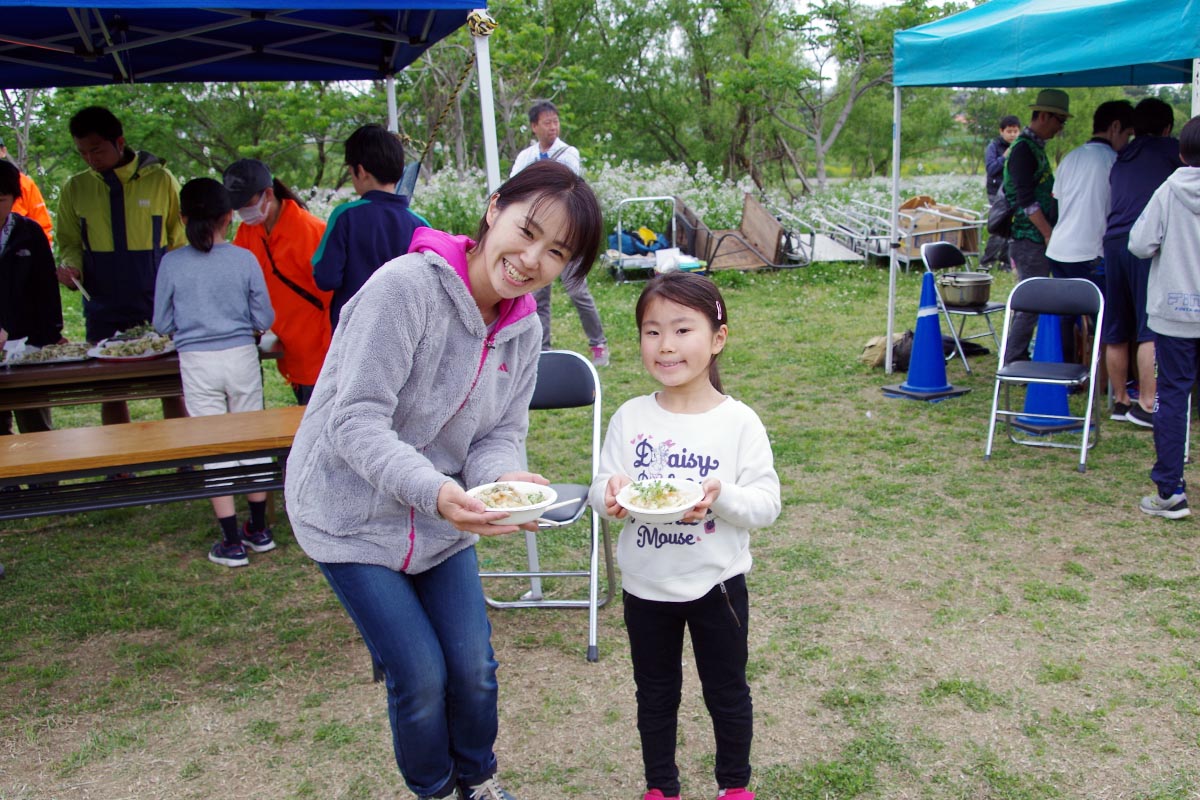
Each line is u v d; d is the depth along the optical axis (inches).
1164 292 167.3
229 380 171.5
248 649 142.5
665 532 91.1
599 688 127.3
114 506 129.1
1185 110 784.3
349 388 75.0
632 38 1135.0
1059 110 259.1
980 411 251.0
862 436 234.1
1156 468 176.1
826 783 105.0
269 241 178.9
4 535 194.7
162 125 802.2
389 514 81.6
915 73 266.8
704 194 589.3
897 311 389.7
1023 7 244.7
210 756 115.1
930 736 113.0
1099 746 109.7
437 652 82.7
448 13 194.9
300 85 844.0
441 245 77.9
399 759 84.8
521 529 79.0
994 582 153.3
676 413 95.7
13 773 112.9
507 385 87.2
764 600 150.3
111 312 225.1
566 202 74.5
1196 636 133.5
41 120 665.6
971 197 694.5
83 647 145.3
